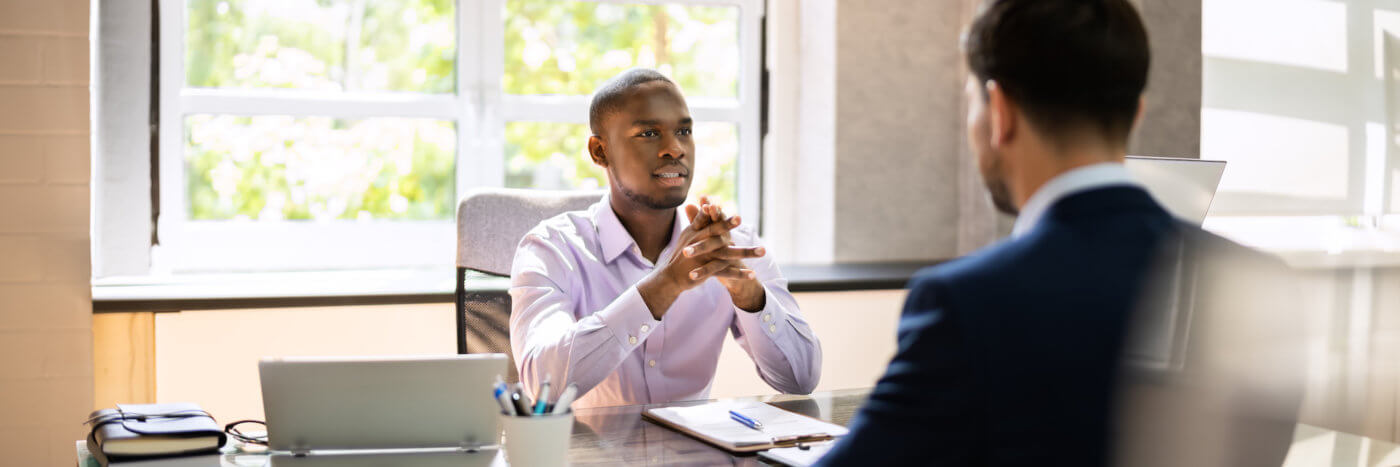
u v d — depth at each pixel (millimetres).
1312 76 2791
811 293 3037
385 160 3150
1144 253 791
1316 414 2680
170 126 2971
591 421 1600
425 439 1410
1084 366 751
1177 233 826
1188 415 791
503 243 2184
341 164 3121
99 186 2900
